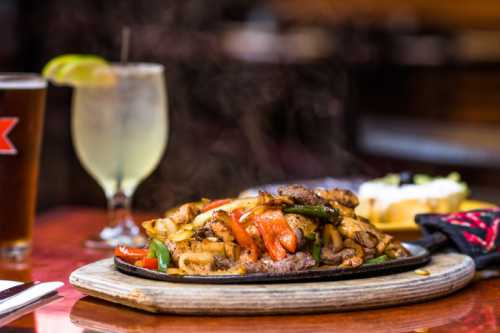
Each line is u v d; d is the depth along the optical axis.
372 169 3.61
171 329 0.86
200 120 3.51
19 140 1.14
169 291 0.88
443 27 3.90
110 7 3.50
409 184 1.33
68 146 3.08
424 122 3.71
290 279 0.90
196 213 0.96
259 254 0.91
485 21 3.82
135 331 0.86
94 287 0.92
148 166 1.26
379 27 3.93
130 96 1.22
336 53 3.79
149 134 1.24
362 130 3.75
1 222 1.14
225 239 0.91
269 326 0.87
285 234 0.91
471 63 3.64
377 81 3.80
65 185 3.07
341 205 0.98
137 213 1.44
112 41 3.51
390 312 0.91
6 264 1.13
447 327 0.87
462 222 1.06
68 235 1.28
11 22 3.26
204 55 3.61
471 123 3.62
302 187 0.94
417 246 1.02
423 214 1.08
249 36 3.77
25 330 0.87
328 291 0.89
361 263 0.92
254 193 1.31
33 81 1.14
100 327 0.87
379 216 1.27
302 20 4.07
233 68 3.61
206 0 3.84
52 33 3.39
